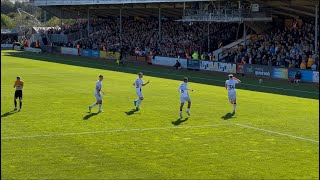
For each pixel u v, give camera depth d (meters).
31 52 102.00
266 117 32.00
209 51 71.31
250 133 27.19
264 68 56.31
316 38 54.78
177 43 77.38
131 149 23.59
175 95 41.94
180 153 22.92
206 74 60.47
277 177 19.59
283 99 40.00
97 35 98.25
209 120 30.92
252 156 22.50
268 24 72.06
